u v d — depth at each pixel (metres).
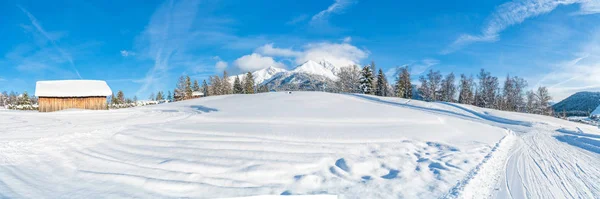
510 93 51.16
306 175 5.51
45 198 4.43
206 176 5.43
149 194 4.60
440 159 7.09
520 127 19.19
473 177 5.44
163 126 11.66
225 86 67.75
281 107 19.97
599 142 11.38
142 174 5.61
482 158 7.33
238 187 4.92
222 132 9.83
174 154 7.07
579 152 9.20
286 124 12.68
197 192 4.67
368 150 8.05
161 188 4.86
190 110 24.23
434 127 13.14
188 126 11.52
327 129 11.30
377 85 56.00
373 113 16.56
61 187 4.95
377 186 4.95
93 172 5.78
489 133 13.47
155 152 7.34
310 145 8.23
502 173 6.00
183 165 6.04
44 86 27.06
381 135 10.20
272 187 4.93
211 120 14.19
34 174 5.69
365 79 50.88
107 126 12.05
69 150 7.65
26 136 9.45
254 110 18.25
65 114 21.25
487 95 53.09
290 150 7.70
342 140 9.21
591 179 5.68
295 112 16.67
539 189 4.96
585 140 12.19
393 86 59.78
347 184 5.11
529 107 49.66
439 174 5.66
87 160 6.72
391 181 5.21
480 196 4.55
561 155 8.51
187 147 7.79
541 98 48.25
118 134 9.61
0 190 4.72
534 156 8.18
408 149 8.41
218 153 7.09
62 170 5.99
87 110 26.19
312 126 12.12
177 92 59.66
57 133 10.02
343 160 6.68
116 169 5.98
